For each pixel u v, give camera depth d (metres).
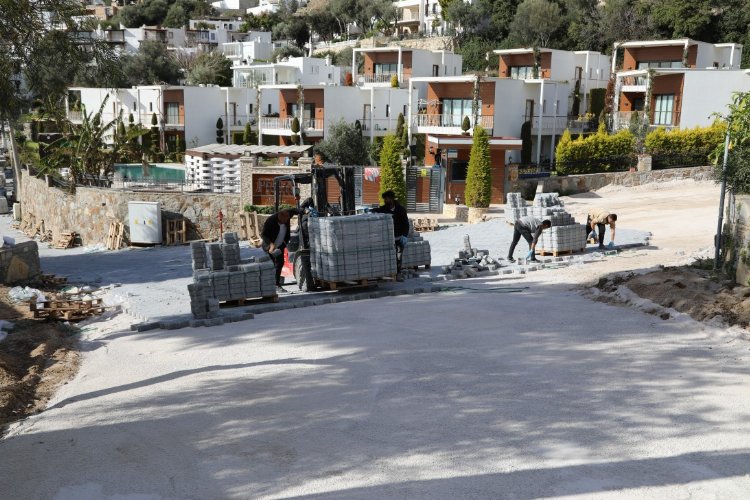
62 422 8.42
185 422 8.06
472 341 10.86
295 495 6.11
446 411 7.89
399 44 90.69
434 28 96.25
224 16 147.12
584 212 28.06
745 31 61.81
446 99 46.50
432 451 6.84
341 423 7.71
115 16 137.25
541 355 9.88
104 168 43.00
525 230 18.34
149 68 85.25
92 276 24.30
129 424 8.13
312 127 53.34
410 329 11.88
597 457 6.50
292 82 72.25
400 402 8.27
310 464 6.71
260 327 12.88
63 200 39.00
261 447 7.19
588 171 37.16
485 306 13.42
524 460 6.52
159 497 6.23
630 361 9.34
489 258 18.53
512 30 77.19
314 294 15.84
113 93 64.00
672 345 10.00
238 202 33.88
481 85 44.72
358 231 15.13
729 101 42.53
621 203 30.53
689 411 7.46
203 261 16.73
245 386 9.27
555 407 7.81
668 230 22.39
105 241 35.41
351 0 119.50
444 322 12.27
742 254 12.06
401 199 31.42
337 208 16.83
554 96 48.16
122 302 17.08
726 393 7.91
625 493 5.82
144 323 13.64
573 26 72.50
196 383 9.58
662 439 6.82
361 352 10.55
